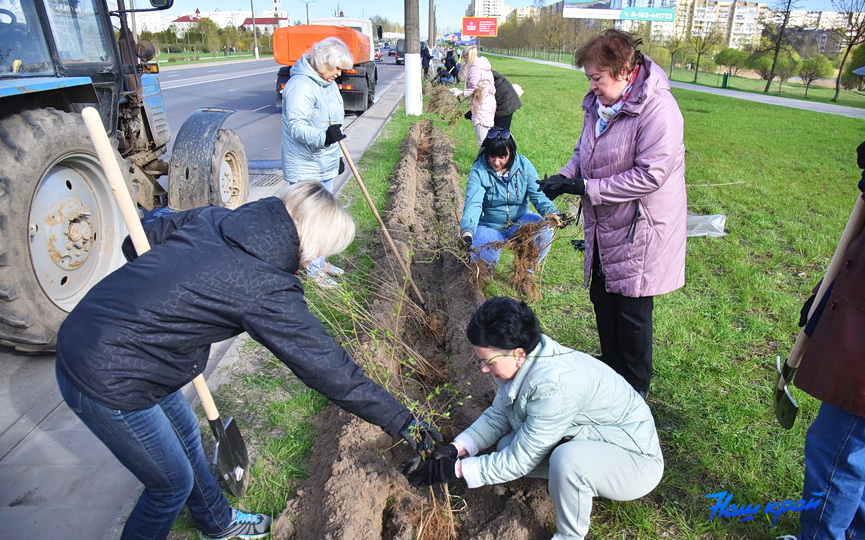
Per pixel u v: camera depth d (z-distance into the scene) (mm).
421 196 7949
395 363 3770
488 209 5141
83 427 3404
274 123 13938
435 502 2729
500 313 2361
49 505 2809
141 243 2238
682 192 2949
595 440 2492
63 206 4082
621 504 2764
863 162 2129
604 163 3014
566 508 2400
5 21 4168
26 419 3465
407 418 2234
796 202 7957
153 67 6340
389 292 4719
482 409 3420
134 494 2881
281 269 2029
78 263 4266
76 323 1916
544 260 5488
